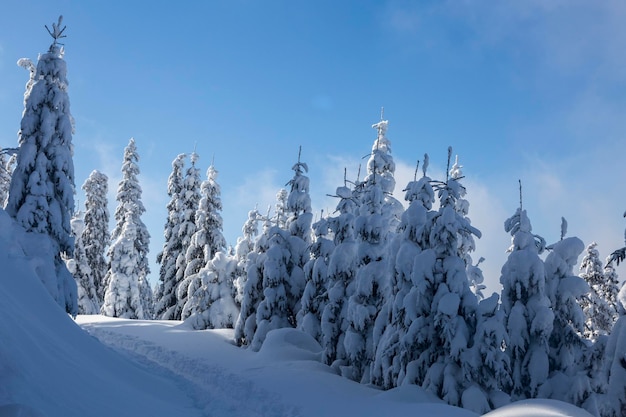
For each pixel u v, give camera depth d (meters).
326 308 23.61
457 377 17.08
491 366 16.58
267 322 27.19
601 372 17.84
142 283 50.06
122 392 10.38
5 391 6.50
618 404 15.36
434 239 18.58
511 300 19.50
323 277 25.44
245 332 28.42
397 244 20.14
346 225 24.59
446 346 17.28
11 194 21.64
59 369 8.70
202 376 19.14
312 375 19.30
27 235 20.27
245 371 20.05
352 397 16.19
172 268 43.97
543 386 18.06
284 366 21.38
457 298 17.44
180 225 44.31
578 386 17.69
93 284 45.34
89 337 13.12
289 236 28.78
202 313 34.41
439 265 18.30
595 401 17.52
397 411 13.50
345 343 21.67
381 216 22.59
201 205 42.31
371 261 22.30
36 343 8.91
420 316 18.30
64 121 22.33
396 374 18.94
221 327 34.09
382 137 33.25
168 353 23.53
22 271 12.69
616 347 15.88
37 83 22.44
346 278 23.80
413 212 19.66
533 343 18.73
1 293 10.17
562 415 9.51
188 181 45.66
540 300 18.88
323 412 13.90
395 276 19.92
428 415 12.62
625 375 15.47
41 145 22.05
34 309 11.52
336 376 19.91
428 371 17.47
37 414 6.09
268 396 15.55
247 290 29.36
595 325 33.97
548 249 20.50
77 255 44.97
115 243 44.19
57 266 21.66
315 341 25.34
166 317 42.25
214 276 35.06
